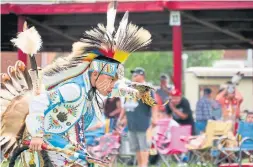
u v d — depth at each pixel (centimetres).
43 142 1027
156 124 2222
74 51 1048
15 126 1059
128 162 2398
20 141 1060
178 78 2528
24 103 1059
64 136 1045
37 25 3034
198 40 3428
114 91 1138
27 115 1040
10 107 1059
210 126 2227
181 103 2483
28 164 1053
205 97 2822
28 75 1069
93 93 1055
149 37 1068
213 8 2489
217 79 3959
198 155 2261
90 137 2253
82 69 1047
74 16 2986
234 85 2792
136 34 1059
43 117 1011
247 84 3806
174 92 2486
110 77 1055
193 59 7600
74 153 1036
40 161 1047
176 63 2539
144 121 2133
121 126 2281
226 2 2483
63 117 1035
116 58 1055
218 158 2241
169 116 2491
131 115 2133
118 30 1058
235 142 2181
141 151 2150
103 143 2203
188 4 2500
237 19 2873
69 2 2606
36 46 1009
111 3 1078
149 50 3747
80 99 1036
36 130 1007
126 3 2527
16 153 1044
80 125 1055
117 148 2197
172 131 2200
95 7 2580
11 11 2634
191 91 4022
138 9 2520
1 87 1069
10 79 1069
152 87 1156
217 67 3988
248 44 3616
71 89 1027
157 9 2509
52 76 1040
